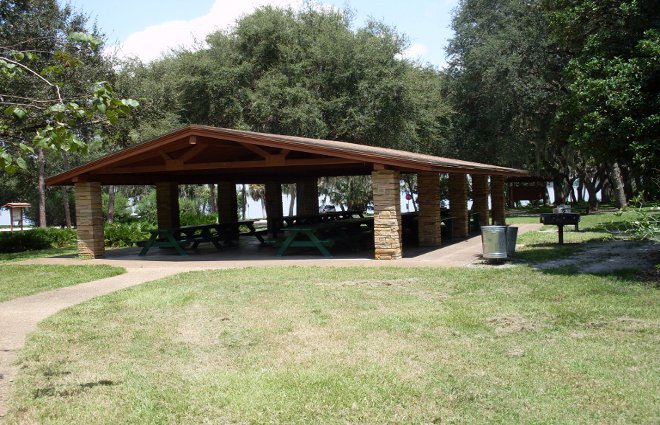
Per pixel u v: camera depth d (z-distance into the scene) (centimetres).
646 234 944
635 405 423
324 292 876
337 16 2994
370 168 1772
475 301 786
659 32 1022
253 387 480
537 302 764
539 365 515
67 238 2320
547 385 468
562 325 652
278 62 2848
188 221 2698
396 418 414
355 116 2650
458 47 3155
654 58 978
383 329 651
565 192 4838
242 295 873
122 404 457
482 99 3114
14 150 945
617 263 1079
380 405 437
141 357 581
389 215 1237
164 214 1892
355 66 2708
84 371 541
